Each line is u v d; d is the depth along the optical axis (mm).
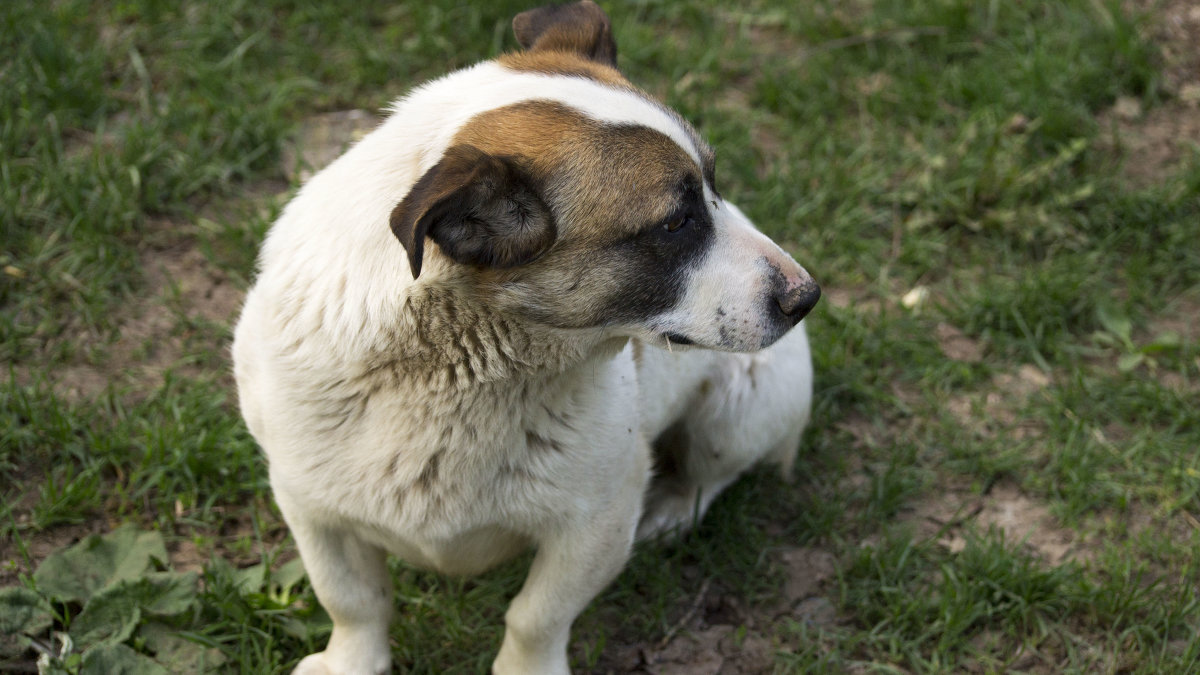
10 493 3885
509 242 2588
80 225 4812
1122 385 4719
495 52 5914
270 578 3674
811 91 6047
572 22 3240
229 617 3506
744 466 4176
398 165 2740
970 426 4613
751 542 4070
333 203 2803
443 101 2824
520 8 6172
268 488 3988
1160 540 4137
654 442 4020
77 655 3242
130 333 4555
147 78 5605
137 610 3385
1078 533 4191
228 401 4305
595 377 2963
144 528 3852
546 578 3188
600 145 2662
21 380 4254
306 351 2771
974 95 5988
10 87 5293
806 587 3967
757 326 2848
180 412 4145
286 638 3553
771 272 2865
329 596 3217
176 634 3381
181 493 3928
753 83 6211
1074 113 5801
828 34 6441
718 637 3771
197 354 4492
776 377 4004
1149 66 6164
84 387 4285
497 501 2979
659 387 3561
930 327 5031
